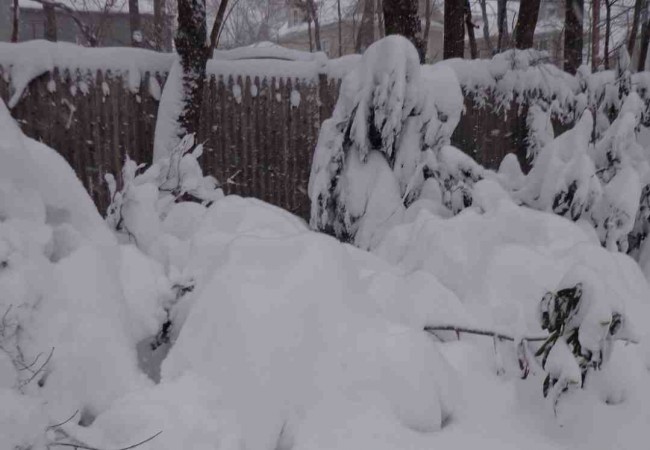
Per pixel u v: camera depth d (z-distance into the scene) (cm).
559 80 902
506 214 400
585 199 478
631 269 385
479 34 3256
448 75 614
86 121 735
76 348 221
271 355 220
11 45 694
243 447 205
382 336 244
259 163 849
